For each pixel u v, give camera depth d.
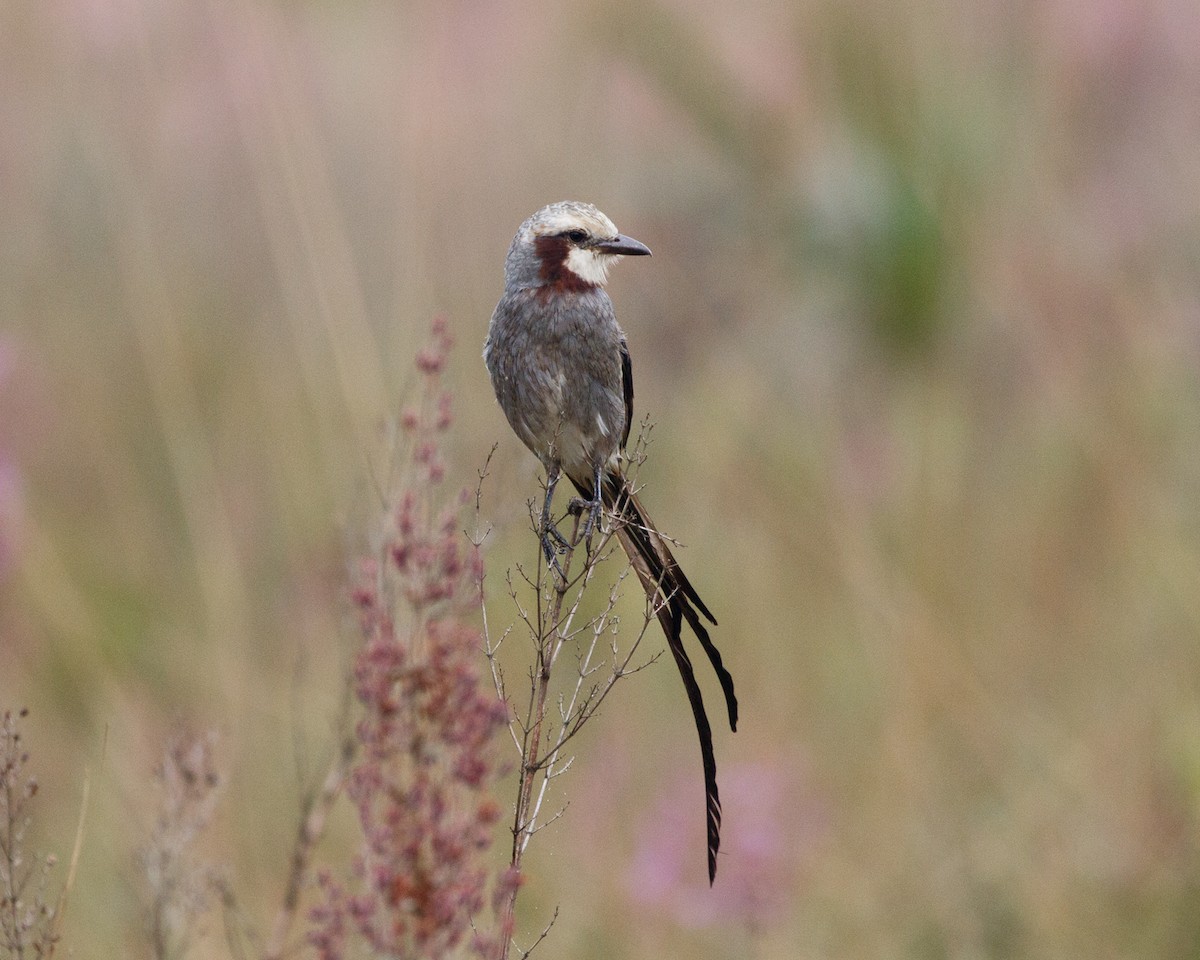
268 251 14.19
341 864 9.02
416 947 4.41
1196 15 14.60
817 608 11.70
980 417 13.27
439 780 4.55
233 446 12.59
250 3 13.77
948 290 13.61
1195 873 9.48
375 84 14.29
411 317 11.90
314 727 10.13
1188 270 13.79
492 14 14.56
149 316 12.54
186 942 5.89
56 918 5.56
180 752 6.51
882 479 12.65
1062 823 9.97
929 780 10.35
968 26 14.60
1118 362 13.32
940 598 11.66
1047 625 11.64
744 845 9.46
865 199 13.66
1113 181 14.48
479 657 6.45
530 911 9.43
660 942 9.40
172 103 14.45
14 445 12.90
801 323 13.59
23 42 14.95
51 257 14.08
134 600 11.52
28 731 10.46
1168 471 12.55
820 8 14.45
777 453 12.61
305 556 11.43
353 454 11.38
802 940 9.44
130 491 12.37
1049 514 12.39
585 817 9.98
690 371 13.69
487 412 11.61
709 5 14.67
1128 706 10.86
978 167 13.95
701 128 14.42
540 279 8.50
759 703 11.04
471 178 13.67
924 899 9.66
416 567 4.82
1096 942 9.27
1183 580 11.62
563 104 14.41
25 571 11.20
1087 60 14.58
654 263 14.09
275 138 12.41
